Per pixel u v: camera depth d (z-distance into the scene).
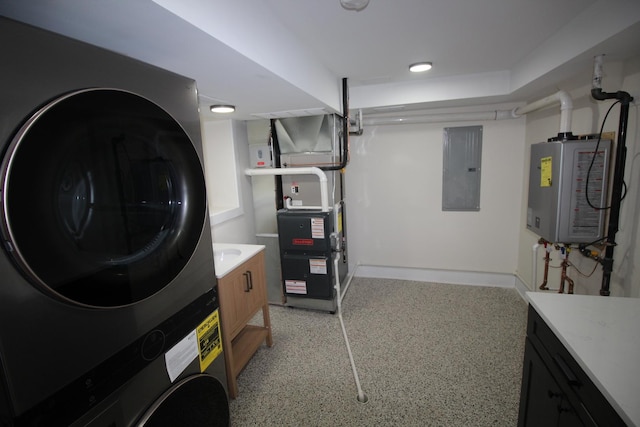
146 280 0.96
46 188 0.68
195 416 1.22
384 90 2.86
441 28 1.65
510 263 3.38
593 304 1.28
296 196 3.04
